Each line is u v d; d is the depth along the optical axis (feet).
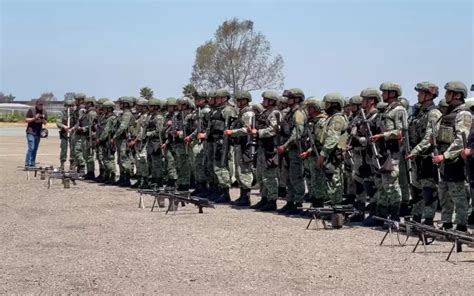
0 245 33.63
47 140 154.61
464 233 31.42
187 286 25.75
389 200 38.96
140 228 38.58
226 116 49.98
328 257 30.81
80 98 69.62
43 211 45.50
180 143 55.47
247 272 27.91
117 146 61.82
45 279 26.78
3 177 69.31
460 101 35.96
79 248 32.86
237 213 44.98
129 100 61.46
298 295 24.49
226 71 247.09
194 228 38.58
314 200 42.63
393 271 28.14
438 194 36.76
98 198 52.65
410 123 39.27
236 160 48.83
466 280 26.63
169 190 48.16
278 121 45.19
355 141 42.27
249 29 247.09
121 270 28.25
